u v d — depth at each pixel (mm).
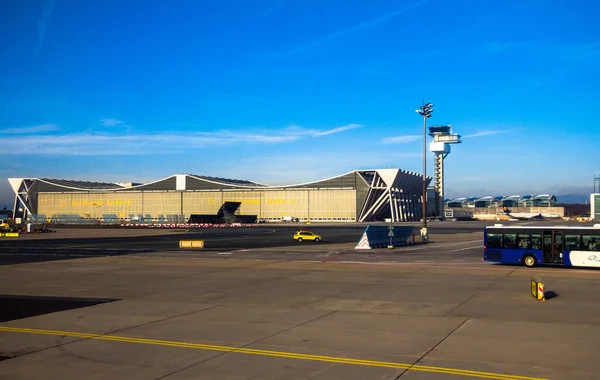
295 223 180250
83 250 57094
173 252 53469
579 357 12680
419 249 57469
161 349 13688
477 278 29734
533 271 33812
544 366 11906
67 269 36531
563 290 24719
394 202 193875
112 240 79562
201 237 87312
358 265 38281
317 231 111625
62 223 180125
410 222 193000
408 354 13039
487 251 38062
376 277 30453
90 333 15727
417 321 17359
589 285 26578
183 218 187125
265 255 48875
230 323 17172
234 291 24969
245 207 198625
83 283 28484
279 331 15898
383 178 188250
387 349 13562
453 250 55688
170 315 18703
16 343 14461
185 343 14359
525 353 13078
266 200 196375
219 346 14000
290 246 63000
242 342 14445
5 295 24016
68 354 13227
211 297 23094
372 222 185125
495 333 15445
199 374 11438
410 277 30359
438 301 21531
